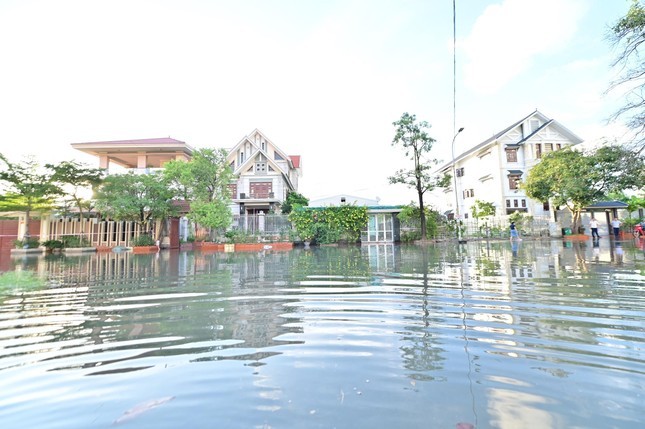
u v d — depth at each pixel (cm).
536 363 236
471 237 2391
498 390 198
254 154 2938
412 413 173
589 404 180
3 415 183
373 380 214
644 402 181
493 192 2998
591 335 293
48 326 356
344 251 1547
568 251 1197
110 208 1833
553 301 423
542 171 2294
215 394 201
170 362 254
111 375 232
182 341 302
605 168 1973
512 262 881
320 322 353
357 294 496
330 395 195
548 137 2884
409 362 242
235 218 2231
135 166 3153
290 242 2025
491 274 668
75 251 1802
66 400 199
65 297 515
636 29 1060
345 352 265
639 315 353
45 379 228
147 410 184
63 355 272
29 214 1881
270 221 2259
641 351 254
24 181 1756
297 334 314
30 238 1875
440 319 353
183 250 1894
